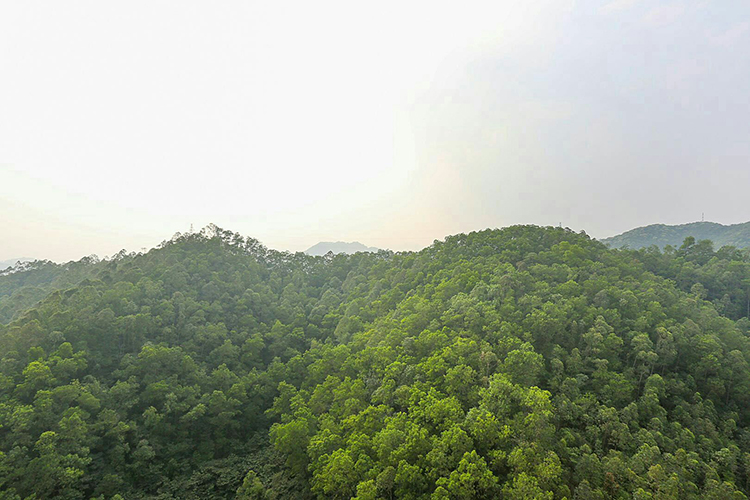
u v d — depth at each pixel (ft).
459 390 144.66
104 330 219.00
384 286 329.31
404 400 147.13
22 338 192.95
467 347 160.86
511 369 148.77
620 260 266.98
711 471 114.11
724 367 162.09
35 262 466.70
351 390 167.73
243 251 412.16
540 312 180.04
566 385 149.69
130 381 193.67
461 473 104.83
